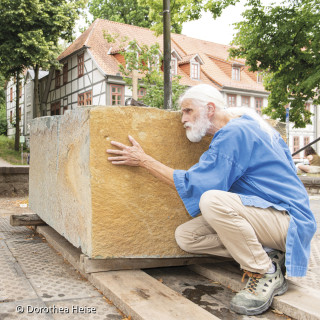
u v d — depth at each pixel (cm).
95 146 221
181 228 228
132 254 232
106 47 2375
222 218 188
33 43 2262
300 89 1137
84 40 2447
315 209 659
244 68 3089
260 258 189
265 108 1338
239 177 196
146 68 1537
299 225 191
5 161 2386
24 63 2422
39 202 341
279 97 1264
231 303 192
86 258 230
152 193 237
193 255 249
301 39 1096
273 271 194
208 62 2927
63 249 284
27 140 3391
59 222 281
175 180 204
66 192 264
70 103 2619
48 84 2803
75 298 203
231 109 218
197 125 213
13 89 4084
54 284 223
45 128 320
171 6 868
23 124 3691
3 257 278
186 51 2953
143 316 170
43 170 327
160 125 238
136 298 190
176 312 176
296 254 187
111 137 224
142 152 221
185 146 245
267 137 202
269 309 195
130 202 230
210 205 189
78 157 239
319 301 189
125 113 228
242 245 188
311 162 929
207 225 223
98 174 222
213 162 193
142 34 2628
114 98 2230
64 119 267
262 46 1125
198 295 213
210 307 196
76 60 2498
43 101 2811
